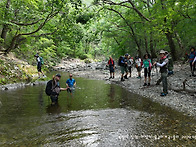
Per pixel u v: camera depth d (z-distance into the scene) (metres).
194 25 11.19
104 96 6.88
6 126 3.55
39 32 15.61
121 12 21.50
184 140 3.04
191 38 13.81
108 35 22.62
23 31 13.81
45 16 12.80
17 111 4.61
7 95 6.54
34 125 3.65
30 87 8.57
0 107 4.95
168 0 10.49
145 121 4.02
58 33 13.16
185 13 11.01
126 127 3.64
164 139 3.08
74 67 28.16
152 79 10.45
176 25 13.07
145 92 7.53
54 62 28.42
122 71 11.40
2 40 14.13
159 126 3.70
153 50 22.97
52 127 3.57
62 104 5.49
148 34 18.16
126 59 11.54
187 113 4.59
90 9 15.01
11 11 11.16
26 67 13.30
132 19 18.77
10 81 9.37
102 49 53.69
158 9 12.48
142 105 5.51
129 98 6.55
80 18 13.62
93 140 3.03
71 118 4.17
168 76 10.09
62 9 11.31
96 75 16.20
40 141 2.94
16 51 17.00
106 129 3.52
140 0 18.22
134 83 10.04
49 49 22.75
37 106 5.16
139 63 11.52
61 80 11.97
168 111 4.83
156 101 6.04
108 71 20.36
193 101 5.56
